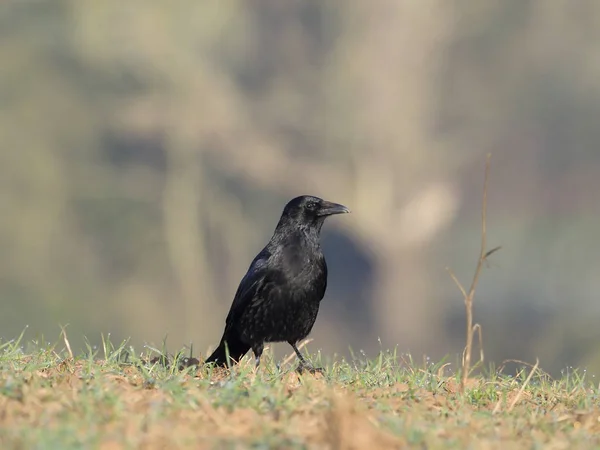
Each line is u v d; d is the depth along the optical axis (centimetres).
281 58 5112
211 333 4497
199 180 4728
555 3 5325
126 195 4600
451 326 4912
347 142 4869
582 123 5391
